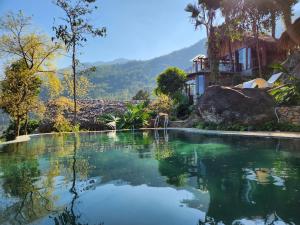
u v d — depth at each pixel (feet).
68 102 78.69
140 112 90.22
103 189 17.63
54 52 67.87
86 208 14.23
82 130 83.76
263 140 37.60
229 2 75.05
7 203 15.12
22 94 62.69
